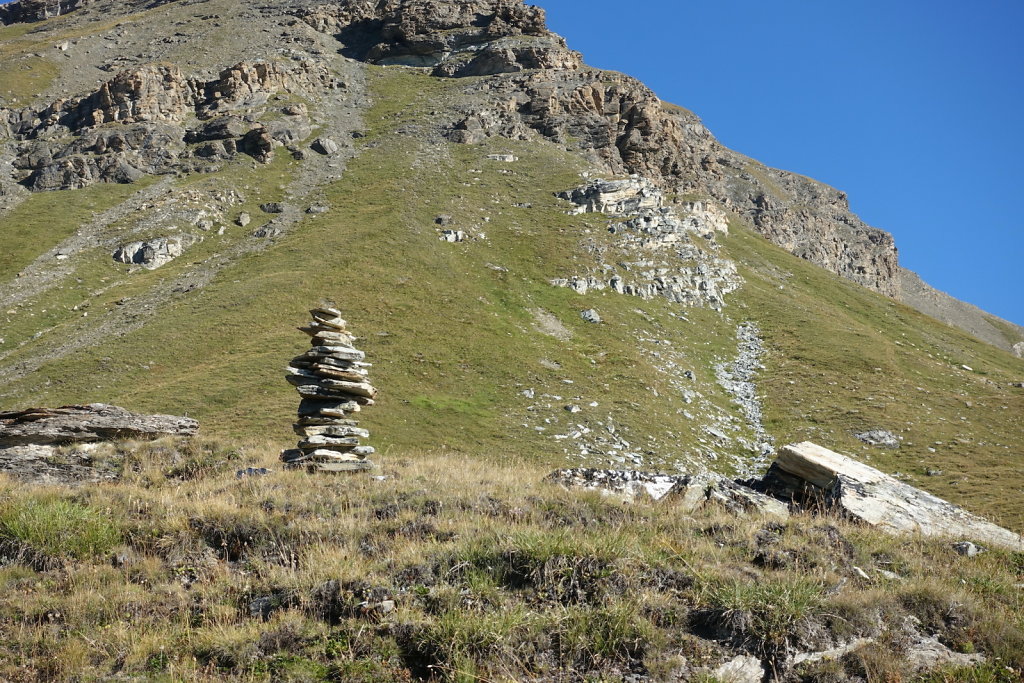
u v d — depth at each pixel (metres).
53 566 12.32
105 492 14.95
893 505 15.86
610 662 9.28
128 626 10.47
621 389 71.69
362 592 10.55
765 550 12.00
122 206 117.31
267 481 16.28
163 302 83.38
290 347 68.75
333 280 83.19
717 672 9.19
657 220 117.69
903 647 9.70
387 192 118.94
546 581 10.66
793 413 75.00
